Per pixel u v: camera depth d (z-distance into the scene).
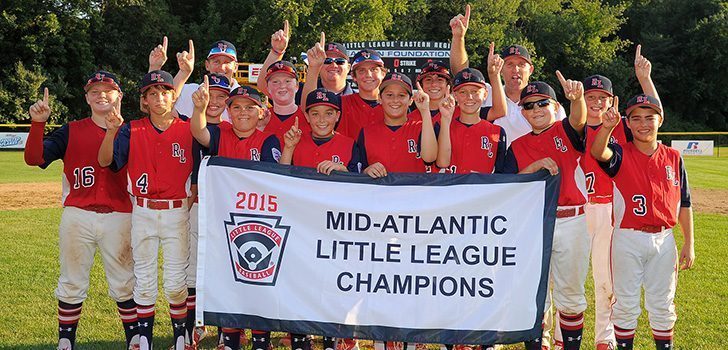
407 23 43.12
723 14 49.22
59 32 37.69
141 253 5.17
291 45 37.38
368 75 5.76
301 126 5.65
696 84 50.72
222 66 6.50
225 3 40.75
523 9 47.50
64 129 5.36
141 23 39.84
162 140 5.16
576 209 4.99
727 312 6.70
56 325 6.19
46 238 10.18
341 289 4.80
